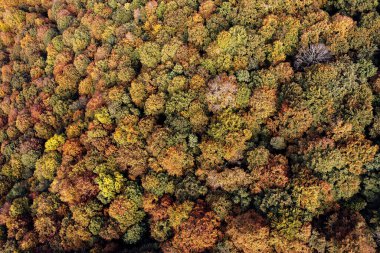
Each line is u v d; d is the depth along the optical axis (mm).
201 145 39062
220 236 35906
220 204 36344
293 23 41031
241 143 37781
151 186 39875
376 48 38625
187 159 39781
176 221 37156
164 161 39469
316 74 36969
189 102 41375
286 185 35344
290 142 37781
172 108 41938
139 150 41719
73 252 41125
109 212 39781
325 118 36656
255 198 36000
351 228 32594
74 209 41344
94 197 42062
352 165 34375
